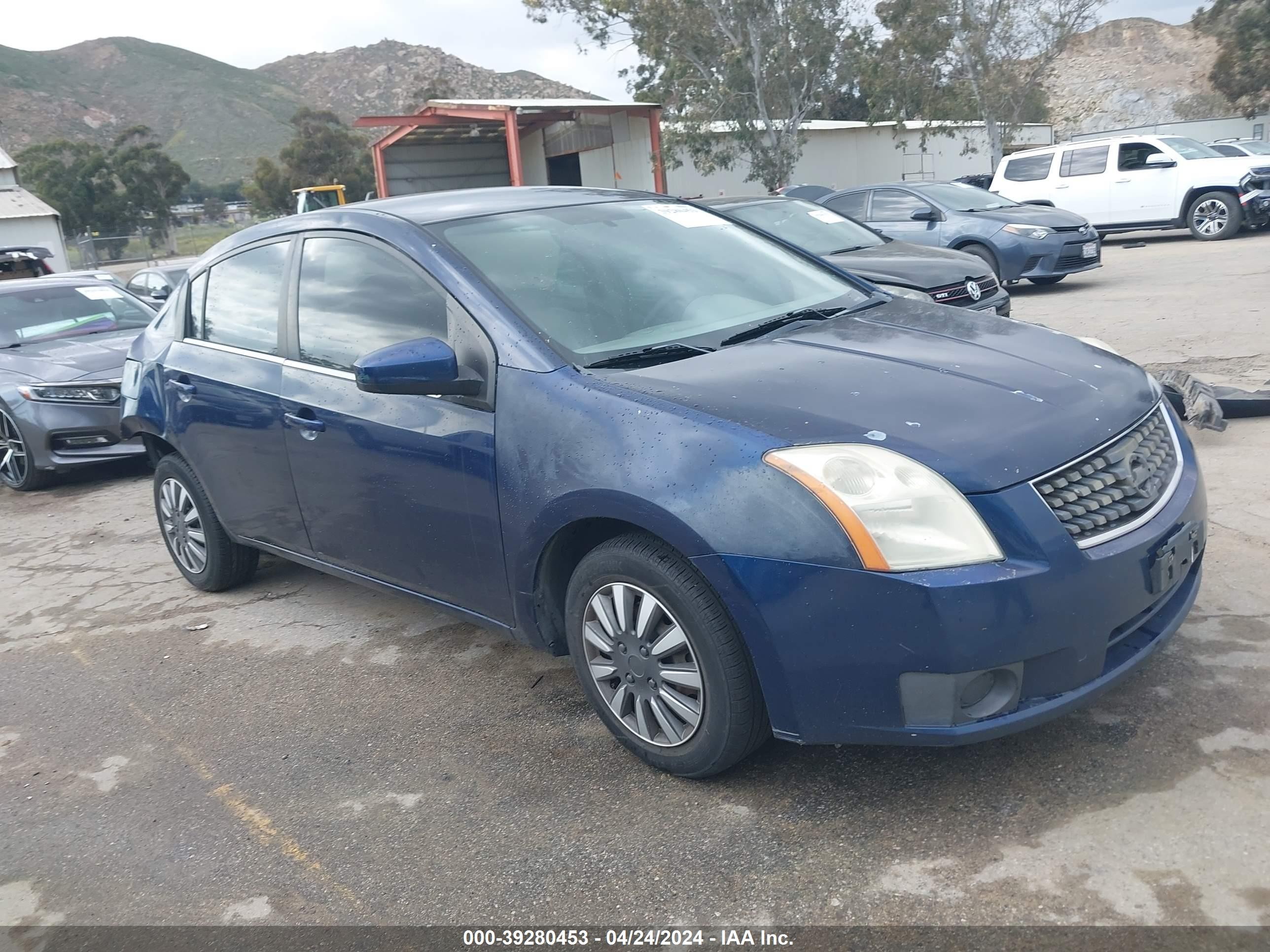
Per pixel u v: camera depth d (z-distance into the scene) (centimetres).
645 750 295
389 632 432
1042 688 246
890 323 347
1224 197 1638
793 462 250
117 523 664
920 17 3216
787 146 3209
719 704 269
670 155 3127
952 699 239
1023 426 261
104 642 460
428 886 262
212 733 361
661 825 274
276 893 267
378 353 307
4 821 319
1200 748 274
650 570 274
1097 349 331
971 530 240
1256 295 1021
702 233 405
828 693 251
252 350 414
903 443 252
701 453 260
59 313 866
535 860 266
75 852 298
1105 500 258
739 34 3120
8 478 784
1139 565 256
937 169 3969
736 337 329
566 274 345
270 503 415
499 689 368
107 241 4659
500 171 3653
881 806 269
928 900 233
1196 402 557
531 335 310
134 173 6438
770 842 260
